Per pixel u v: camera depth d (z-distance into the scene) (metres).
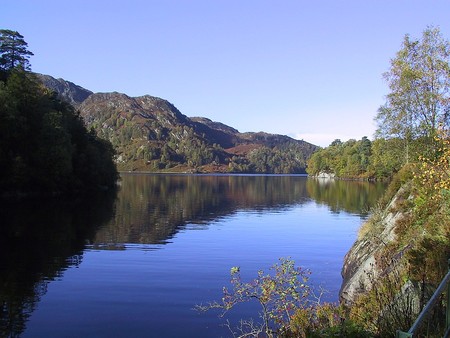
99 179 80.00
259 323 12.56
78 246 25.42
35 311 13.84
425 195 13.66
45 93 78.88
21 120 55.91
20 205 47.00
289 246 26.44
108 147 96.00
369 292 9.31
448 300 5.02
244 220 40.59
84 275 18.45
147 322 12.94
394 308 6.88
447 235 9.66
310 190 92.19
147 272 19.17
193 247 25.84
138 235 30.44
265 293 10.37
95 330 12.34
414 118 38.41
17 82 60.84
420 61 38.12
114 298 15.27
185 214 45.53
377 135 41.41
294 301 10.96
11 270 19.09
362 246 17.78
